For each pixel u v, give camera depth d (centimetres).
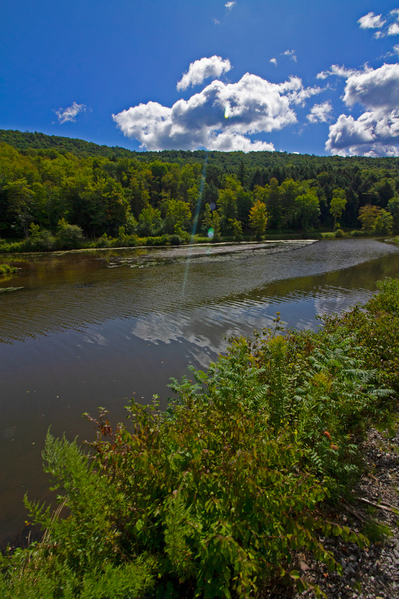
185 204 7844
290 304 1552
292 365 455
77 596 190
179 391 416
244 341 485
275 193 8738
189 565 205
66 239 5391
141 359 959
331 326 726
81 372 897
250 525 220
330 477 307
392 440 398
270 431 301
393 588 222
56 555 227
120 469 268
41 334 1235
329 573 244
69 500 241
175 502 205
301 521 221
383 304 893
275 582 238
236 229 7362
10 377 888
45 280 2534
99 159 13238
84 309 1577
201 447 258
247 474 229
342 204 8894
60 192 6838
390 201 9444
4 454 576
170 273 2677
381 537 267
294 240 6850
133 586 201
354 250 4481
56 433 634
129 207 7456
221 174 12700
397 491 318
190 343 1063
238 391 356
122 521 252
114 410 699
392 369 509
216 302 1612
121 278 2505
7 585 192
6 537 400
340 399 348
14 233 6281
